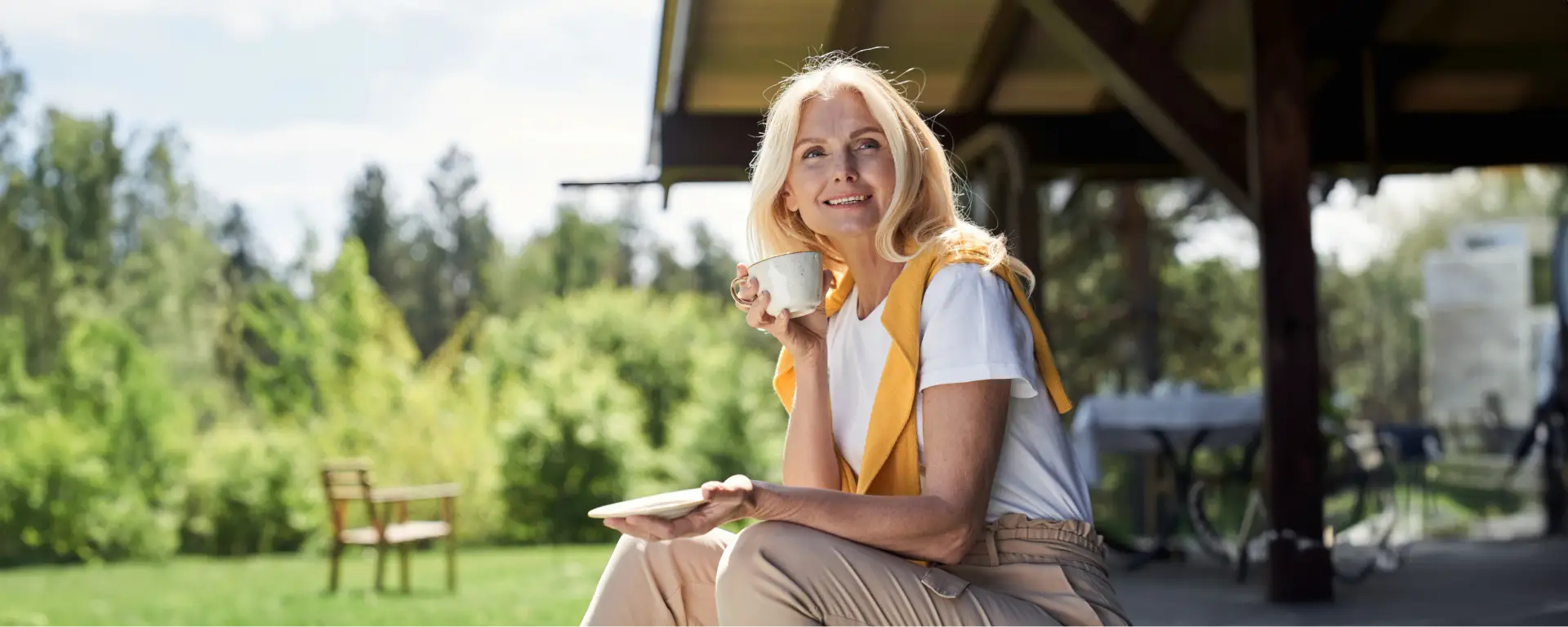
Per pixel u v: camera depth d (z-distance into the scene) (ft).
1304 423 17.21
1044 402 5.65
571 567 28.73
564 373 41.09
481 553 35.35
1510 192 114.42
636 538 5.55
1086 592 5.38
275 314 59.98
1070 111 27.25
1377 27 25.16
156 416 38.91
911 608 4.99
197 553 38.06
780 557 4.97
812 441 5.92
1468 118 27.35
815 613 4.97
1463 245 60.95
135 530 36.50
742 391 43.65
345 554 37.35
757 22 23.30
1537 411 30.22
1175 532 26.20
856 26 23.71
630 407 42.27
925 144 5.90
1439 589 18.90
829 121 5.82
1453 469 43.27
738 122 25.52
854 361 5.89
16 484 35.65
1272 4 17.38
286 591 25.18
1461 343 58.13
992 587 5.41
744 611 5.00
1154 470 26.96
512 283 147.95
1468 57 25.66
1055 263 51.37
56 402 39.37
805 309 5.80
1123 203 50.70
